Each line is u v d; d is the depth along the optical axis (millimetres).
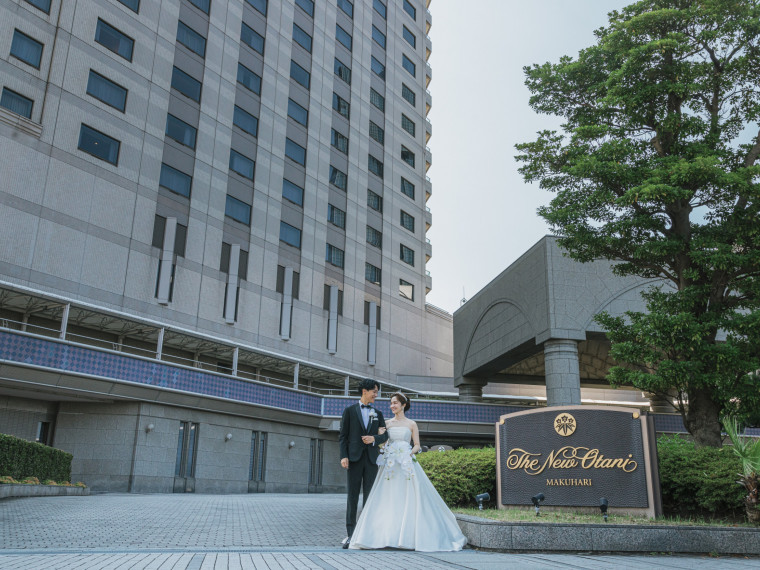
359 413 7078
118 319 25516
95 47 28297
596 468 8430
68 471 18141
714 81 12523
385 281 44000
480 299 32875
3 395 23062
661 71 12188
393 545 6473
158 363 24438
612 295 25031
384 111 48344
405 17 54031
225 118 34188
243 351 30578
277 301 34719
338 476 32500
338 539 7688
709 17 11945
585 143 12945
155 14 31469
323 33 43406
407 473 6785
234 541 7180
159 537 7340
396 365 43094
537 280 26062
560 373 24297
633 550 6758
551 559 6004
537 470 8773
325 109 41938
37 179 25016
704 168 10531
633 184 11797
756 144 12531
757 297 11859
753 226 11141
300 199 38125
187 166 31406
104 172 27516
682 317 10922
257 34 37750
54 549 5820
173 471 24641
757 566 5852
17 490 13102
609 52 12992
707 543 6844
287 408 29766
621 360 12227
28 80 25578
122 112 28859
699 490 8398
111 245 27125
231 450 27266
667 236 12188
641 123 12523
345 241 41031
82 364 22047
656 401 32469
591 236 12625
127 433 23766
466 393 34656
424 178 51344
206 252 31281
